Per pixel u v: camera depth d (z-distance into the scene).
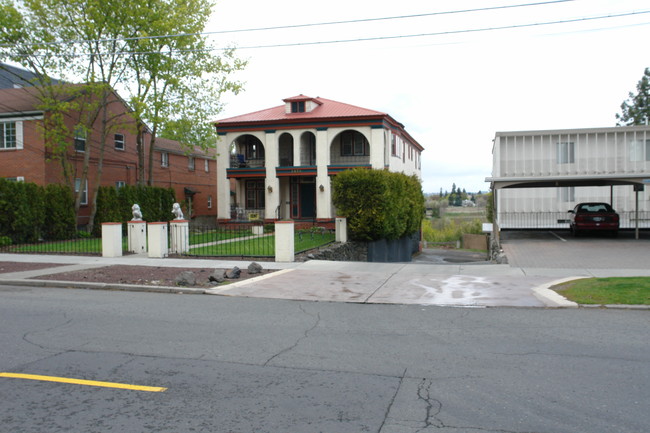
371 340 7.02
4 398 4.90
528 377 5.43
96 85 25.27
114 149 33.22
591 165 25.20
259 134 33.47
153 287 11.20
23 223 22.19
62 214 25.19
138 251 18.27
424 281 12.14
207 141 30.58
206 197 45.84
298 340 7.02
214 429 4.20
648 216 28.58
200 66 29.02
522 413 4.50
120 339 7.05
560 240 22.91
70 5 24.91
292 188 35.59
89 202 30.94
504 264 15.16
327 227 32.22
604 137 25.16
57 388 5.16
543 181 23.89
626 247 19.42
